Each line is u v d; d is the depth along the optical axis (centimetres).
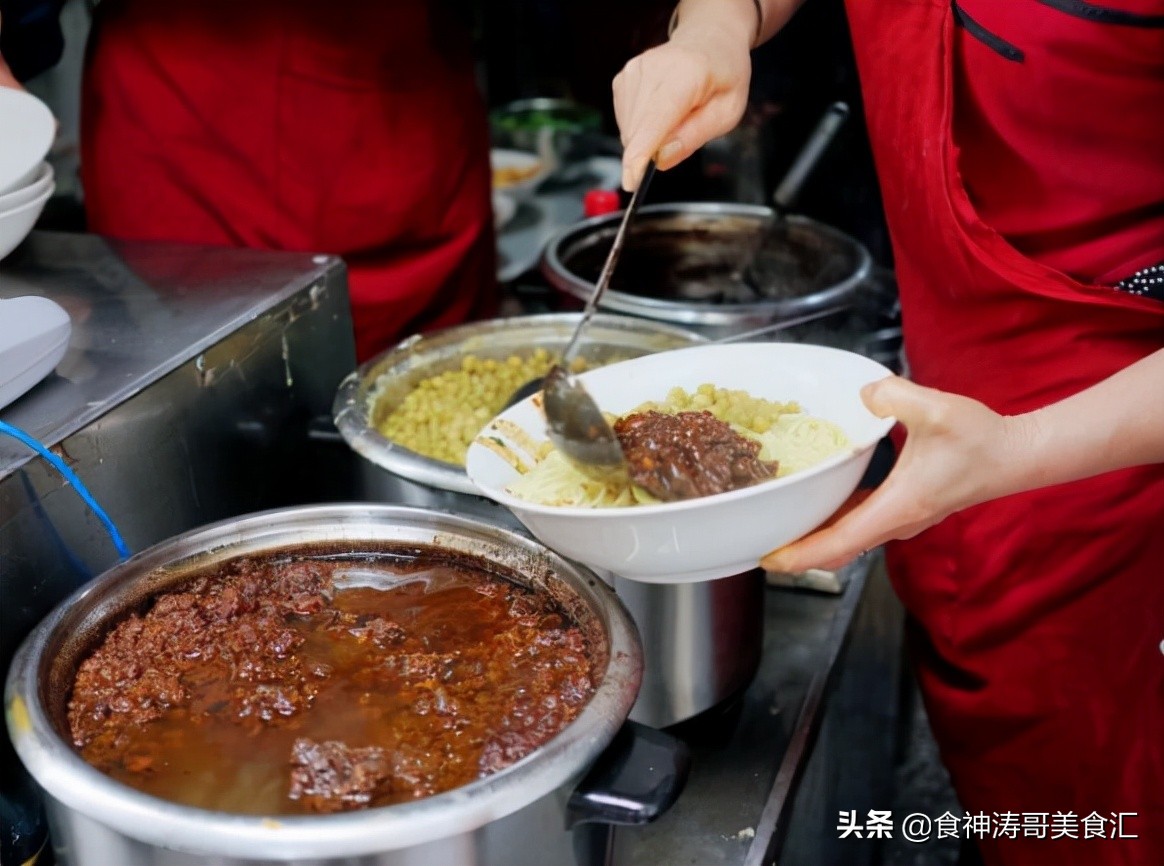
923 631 166
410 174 200
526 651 94
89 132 200
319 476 144
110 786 73
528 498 94
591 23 332
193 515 123
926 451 93
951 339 142
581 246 202
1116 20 114
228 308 131
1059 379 133
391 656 95
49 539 100
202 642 96
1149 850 144
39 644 87
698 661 113
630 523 83
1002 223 133
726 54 124
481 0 336
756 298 199
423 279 209
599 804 75
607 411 108
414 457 118
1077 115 121
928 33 127
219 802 80
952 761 164
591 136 329
